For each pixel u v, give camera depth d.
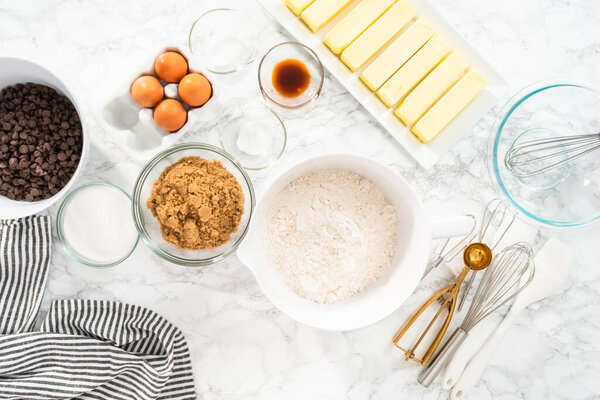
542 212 0.86
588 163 0.84
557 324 0.87
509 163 0.84
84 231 0.83
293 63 0.84
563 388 0.87
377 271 0.79
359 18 0.81
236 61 0.83
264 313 0.86
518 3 0.85
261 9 0.84
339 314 0.77
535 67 0.86
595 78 0.85
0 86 0.77
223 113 0.84
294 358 0.86
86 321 0.82
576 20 0.85
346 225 0.78
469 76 0.81
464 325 0.84
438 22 0.83
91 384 0.81
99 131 0.83
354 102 0.85
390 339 0.87
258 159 0.83
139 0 0.83
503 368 0.88
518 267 0.84
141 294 0.85
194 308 0.85
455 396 0.86
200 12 0.83
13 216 0.72
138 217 0.76
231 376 0.86
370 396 0.87
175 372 0.85
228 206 0.75
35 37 0.83
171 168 0.76
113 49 0.83
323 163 0.77
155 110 0.78
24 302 0.82
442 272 0.86
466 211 0.86
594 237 0.86
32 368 0.81
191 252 0.77
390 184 0.77
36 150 0.77
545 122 0.86
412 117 0.82
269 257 0.80
